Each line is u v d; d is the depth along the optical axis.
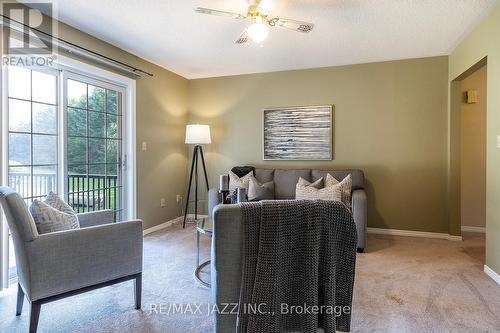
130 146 3.70
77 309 2.00
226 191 2.66
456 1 2.39
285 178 4.00
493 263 2.52
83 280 1.79
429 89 3.80
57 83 2.86
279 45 3.38
